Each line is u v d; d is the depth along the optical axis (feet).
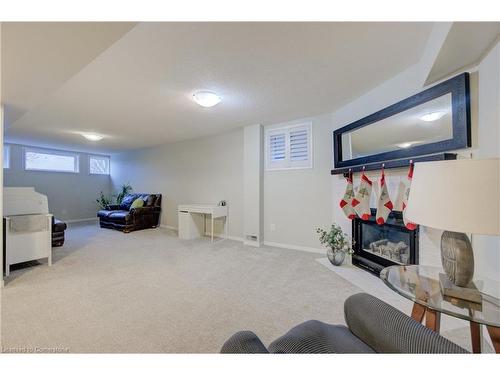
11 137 16.10
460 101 5.36
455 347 2.59
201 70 6.97
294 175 12.34
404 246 7.45
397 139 7.25
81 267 9.43
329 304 6.54
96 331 5.25
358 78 7.57
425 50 5.92
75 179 21.76
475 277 4.94
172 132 14.89
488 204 2.83
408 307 6.24
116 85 7.96
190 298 6.89
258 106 10.16
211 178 15.92
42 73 5.71
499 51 4.44
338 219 10.50
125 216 16.51
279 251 11.95
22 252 8.89
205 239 14.70
